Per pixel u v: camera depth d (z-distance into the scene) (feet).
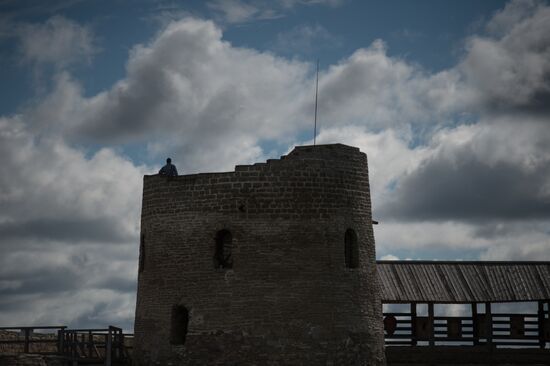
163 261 165.17
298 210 160.76
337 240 162.09
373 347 164.35
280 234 159.94
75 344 172.55
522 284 191.83
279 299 158.51
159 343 163.32
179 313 163.53
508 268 194.29
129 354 177.27
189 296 161.68
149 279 166.91
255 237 160.04
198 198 163.32
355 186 166.20
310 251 160.15
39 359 165.48
